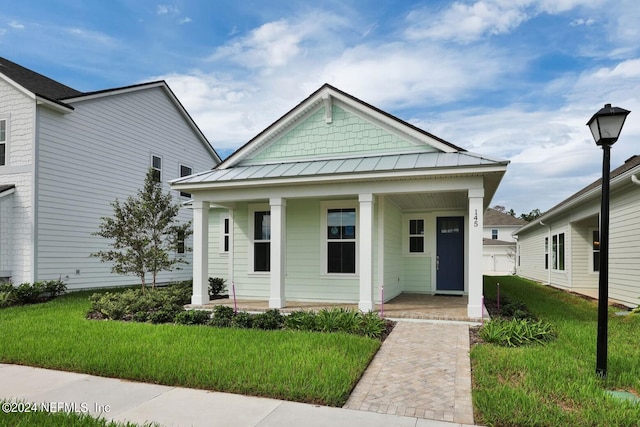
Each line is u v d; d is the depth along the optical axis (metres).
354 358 5.56
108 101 15.48
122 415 4.00
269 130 11.16
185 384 4.82
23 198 12.77
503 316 9.12
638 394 4.44
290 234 11.28
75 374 5.30
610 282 12.32
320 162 10.43
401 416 3.99
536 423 3.66
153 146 17.83
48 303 11.23
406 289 13.33
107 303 9.51
